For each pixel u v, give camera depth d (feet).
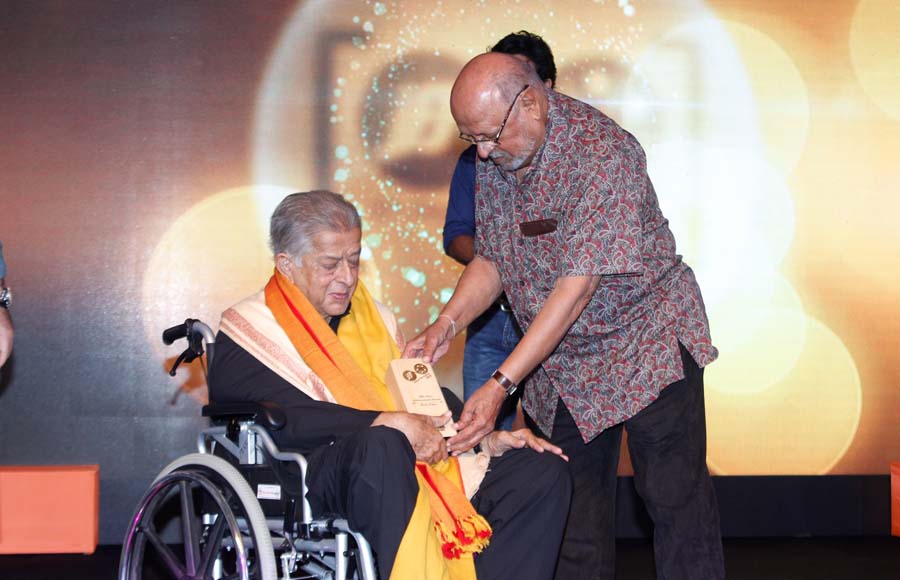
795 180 15.52
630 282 8.34
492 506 8.19
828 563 13.67
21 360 14.55
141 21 14.83
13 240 14.57
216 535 7.73
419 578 6.88
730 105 15.49
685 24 15.47
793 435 15.49
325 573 7.84
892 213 15.58
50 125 14.66
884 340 15.56
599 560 9.07
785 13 15.51
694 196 15.43
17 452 14.48
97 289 14.73
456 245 11.34
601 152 8.11
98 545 14.65
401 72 15.21
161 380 14.80
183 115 14.87
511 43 10.21
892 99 15.58
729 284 15.43
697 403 8.57
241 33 14.96
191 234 14.88
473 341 11.51
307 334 8.41
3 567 13.24
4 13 14.58
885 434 15.58
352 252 8.52
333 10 15.11
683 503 8.50
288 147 15.02
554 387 8.84
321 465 7.41
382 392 8.67
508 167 8.20
